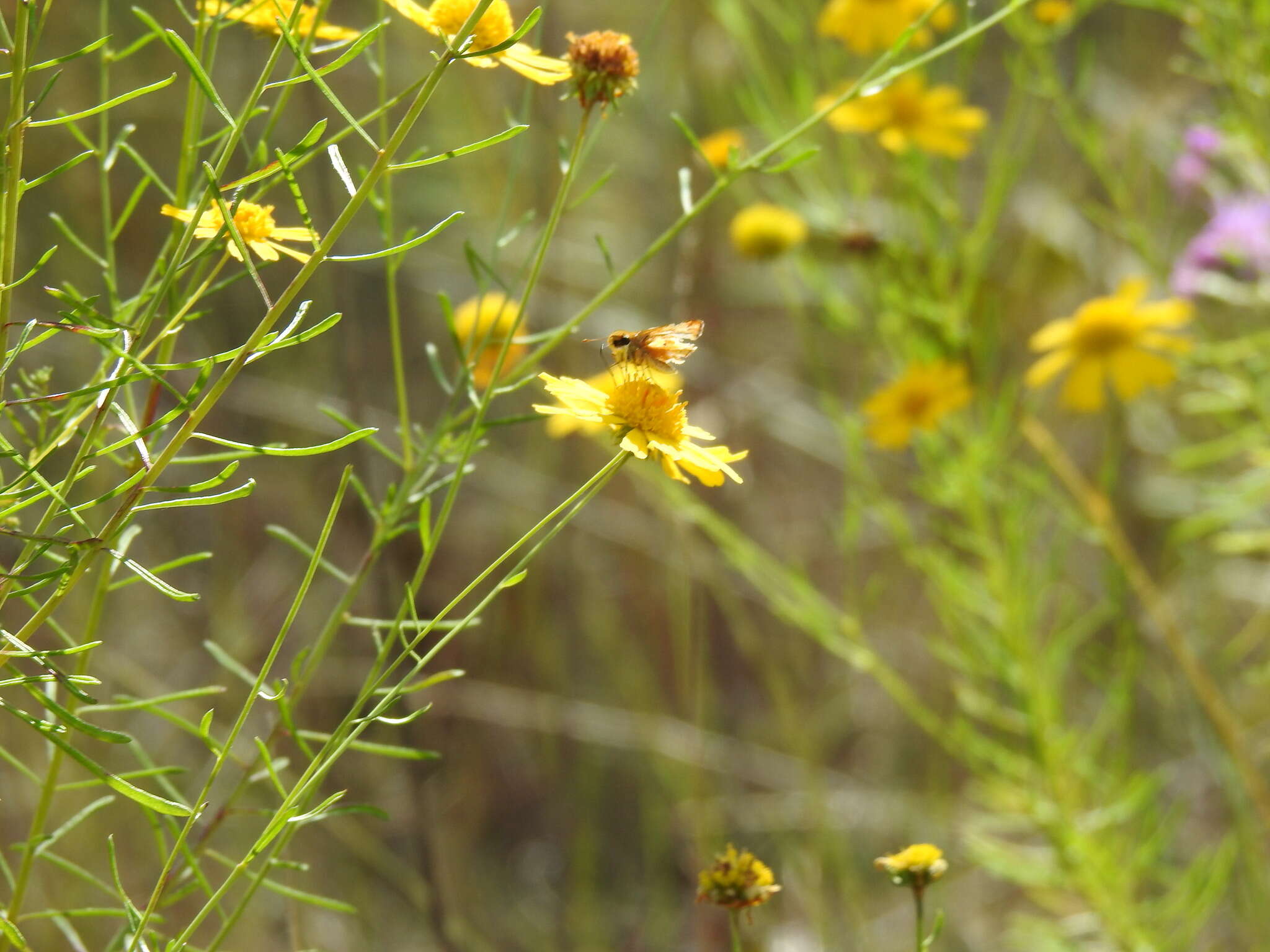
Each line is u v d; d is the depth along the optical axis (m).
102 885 0.71
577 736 0.98
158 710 0.70
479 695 0.99
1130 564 0.87
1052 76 0.86
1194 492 1.04
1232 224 0.87
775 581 0.91
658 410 0.70
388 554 0.88
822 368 0.88
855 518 0.86
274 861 0.70
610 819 1.08
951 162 0.87
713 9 0.89
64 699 0.72
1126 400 0.87
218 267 0.68
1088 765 0.86
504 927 0.99
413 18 0.69
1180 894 0.85
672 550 1.03
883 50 0.87
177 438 0.67
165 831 0.91
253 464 1.08
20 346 0.67
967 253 0.87
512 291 0.73
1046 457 0.88
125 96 0.67
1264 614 0.96
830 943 0.90
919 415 0.86
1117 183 0.88
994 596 0.87
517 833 1.06
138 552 1.05
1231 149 0.89
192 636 1.03
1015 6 0.72
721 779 1.02
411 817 0.91
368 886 0.95
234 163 0.93
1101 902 0.85
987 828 0.95
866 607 0.86
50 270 1.04
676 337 0.74
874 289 0.88
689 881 1.03
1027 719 0.86
